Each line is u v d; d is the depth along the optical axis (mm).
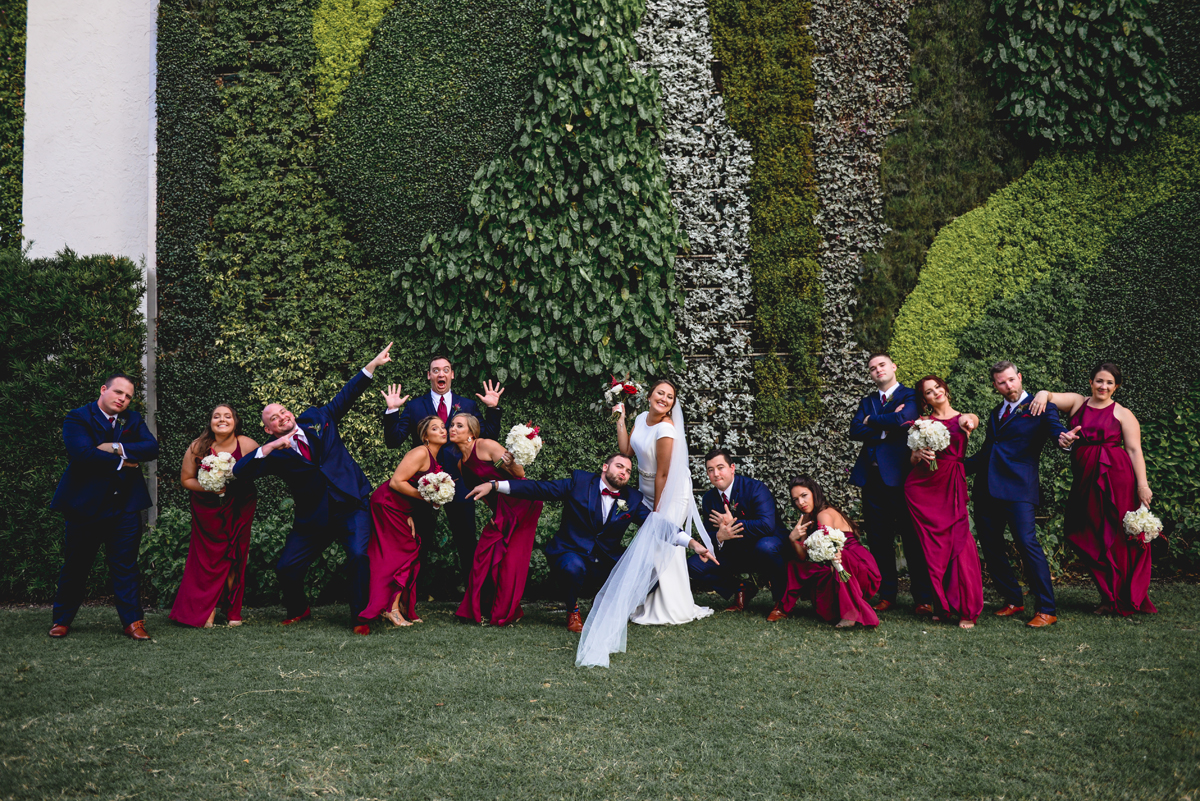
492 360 6375
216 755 2875
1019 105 6566
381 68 6570
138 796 2557
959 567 4723
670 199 6602
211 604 4895
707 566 5336
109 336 6082
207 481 4656
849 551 4855
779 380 6586
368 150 6559
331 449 4984
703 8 6688
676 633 4633
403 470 4824
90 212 7305
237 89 6617
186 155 6602
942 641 4367
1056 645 4246
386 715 3268
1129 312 6473
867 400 5340
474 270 6453
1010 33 6582
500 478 5164
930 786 2654
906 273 6617
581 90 6438
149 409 6484
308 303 6590
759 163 6652
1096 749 2928
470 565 5359
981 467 5020
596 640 4113
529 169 6391
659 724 3199
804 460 6551
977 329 6555
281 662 4004
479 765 2812
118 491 4617
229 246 6621
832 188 6676
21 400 5879
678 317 6621
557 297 6473
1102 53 6469
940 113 6672
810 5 6703
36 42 7383
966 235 6617
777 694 3545
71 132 7344
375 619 5012
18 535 5867
